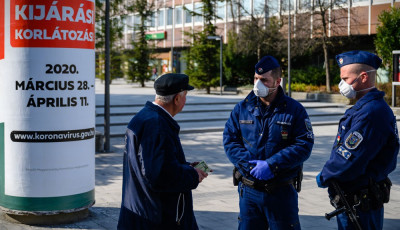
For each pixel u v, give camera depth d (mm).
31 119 5266
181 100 3281
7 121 5352
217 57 35000
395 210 6406
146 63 44344
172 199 3221
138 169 3109
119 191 7508
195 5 51312
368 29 33938
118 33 26734
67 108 5352
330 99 26250
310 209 6453
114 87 41938
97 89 37125
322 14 29812
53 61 5238
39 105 5250
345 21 33281
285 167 3688
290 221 3807
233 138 3971
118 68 47125
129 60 45406
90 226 5539
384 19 25422
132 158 3137
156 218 3148
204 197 7090
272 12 35156
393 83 22359
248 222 3912
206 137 14352
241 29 34156
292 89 30609
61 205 5422
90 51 5582
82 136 5516
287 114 3781
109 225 5598
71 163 5438
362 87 3426
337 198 3398
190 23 52312
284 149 3719
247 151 3861
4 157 5422
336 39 31094
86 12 5461
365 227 3361
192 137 14344
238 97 28031
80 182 5543
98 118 18172
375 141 3240
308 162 10367
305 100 26562
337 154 3312
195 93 34375
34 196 5359
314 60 37844
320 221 5914
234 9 37031
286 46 31797
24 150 5309
